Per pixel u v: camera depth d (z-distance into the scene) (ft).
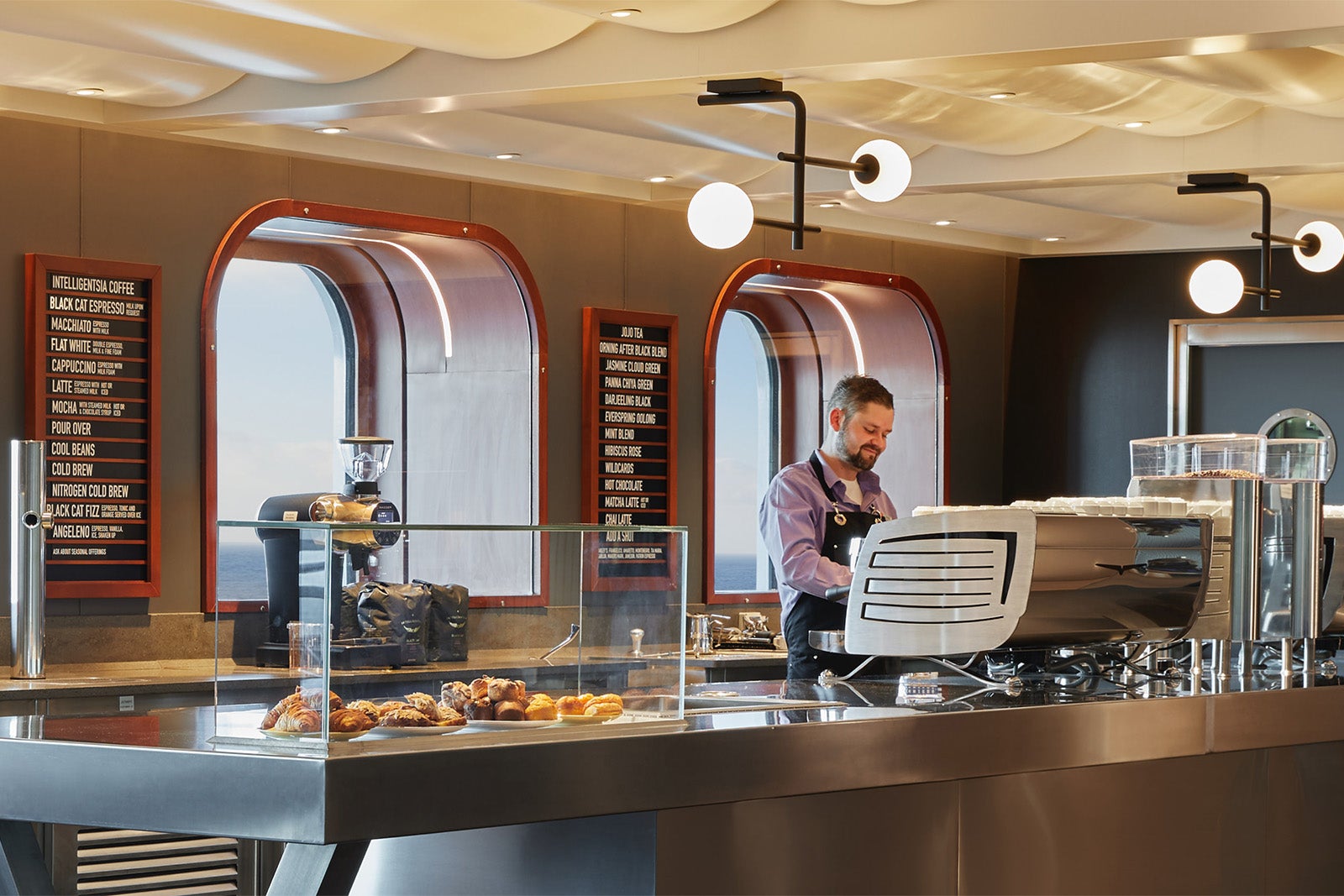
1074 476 29.73
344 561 8.22
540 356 23.58
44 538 17.78
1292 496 14.20
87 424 19.21
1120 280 29.43
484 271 23.57
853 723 10.04
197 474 20.18
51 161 18.93
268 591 8.43
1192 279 20.98
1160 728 11.91
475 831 9.80
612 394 24.43
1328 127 20.10
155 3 14.30
